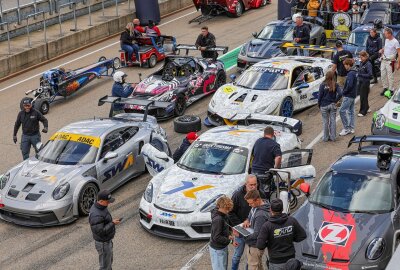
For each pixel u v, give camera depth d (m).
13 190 13.55
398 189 11.34
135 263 11.67
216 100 18.33
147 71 24.50
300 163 12.99
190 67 20.61
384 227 10.43
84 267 11.72
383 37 23.09
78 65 25.91
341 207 11.02
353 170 11.64
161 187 12.95
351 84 16.92
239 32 29.25
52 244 12.64
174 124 18.28
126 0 33.47
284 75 18.81
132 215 13.61
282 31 24.08
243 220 10.63
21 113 15.77
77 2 30.48
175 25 31.16
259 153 12.77
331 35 25.58
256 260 9.91
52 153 14.45
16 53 25.28
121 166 14.73
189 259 11.70
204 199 12.41
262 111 17.75
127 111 19.25
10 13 27.30
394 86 21.36
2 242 12.80
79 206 13.49
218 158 13.45
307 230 10.59
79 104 21.31
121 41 24.62
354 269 9.85
